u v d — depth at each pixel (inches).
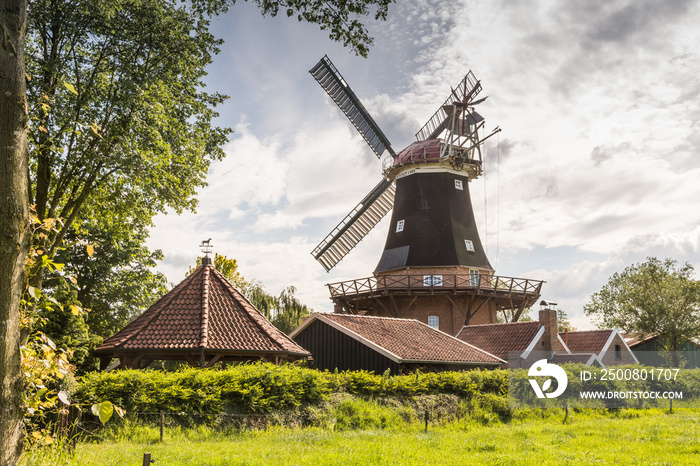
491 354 1093.8
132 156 771.4
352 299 1425.9
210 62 922.7
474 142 1549.0
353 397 717.9
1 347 148.6
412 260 1423.5
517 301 1422.2
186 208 962.1
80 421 490.0
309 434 569.0
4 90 151.8
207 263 850.1
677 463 436.8
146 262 1406.3
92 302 1300.4
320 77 1620.3
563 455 465.4
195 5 848.3
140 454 415.2
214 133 992.9
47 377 212.7
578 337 1432.1
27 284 197.8
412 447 499.2
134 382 549.0
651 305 1854.1
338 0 354.9
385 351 910.4
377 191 1642.5
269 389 633.6
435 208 1471.5
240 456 414.9
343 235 1606.8
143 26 806.5
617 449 517.0
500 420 784.3
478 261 1461.6
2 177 150.1
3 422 149.9
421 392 790.5
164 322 732.7
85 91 772.0
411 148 1569.9
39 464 217.9
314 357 1021.8
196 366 708.7
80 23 772.6
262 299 1460.4
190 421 561.3
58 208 932.0
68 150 780.6
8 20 153.1
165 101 866.1
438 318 1365.7
